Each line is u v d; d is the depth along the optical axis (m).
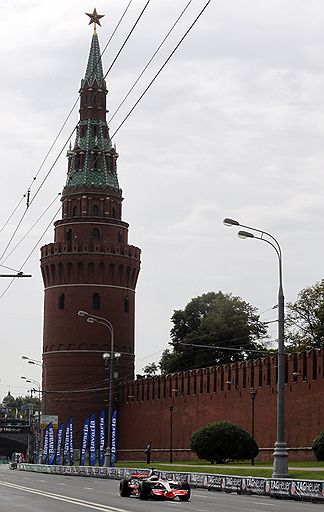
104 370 116.06
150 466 70.88
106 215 120.69
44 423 112.94
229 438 70.81
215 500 38.19
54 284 118.75
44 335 119.38
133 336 120.44
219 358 128.38
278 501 38.56
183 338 137.00
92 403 114.62
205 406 92.25
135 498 38.88
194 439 72.38
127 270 119.62
